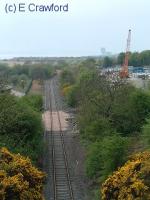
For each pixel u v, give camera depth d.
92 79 88.31
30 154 55.38
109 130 63.75
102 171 47.44
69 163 61.56
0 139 55.94
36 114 65.56
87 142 65.50
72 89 114.00
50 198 47.41
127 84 77.31
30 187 36.66
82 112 75.44
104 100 72.44
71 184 52.09
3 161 37.28
